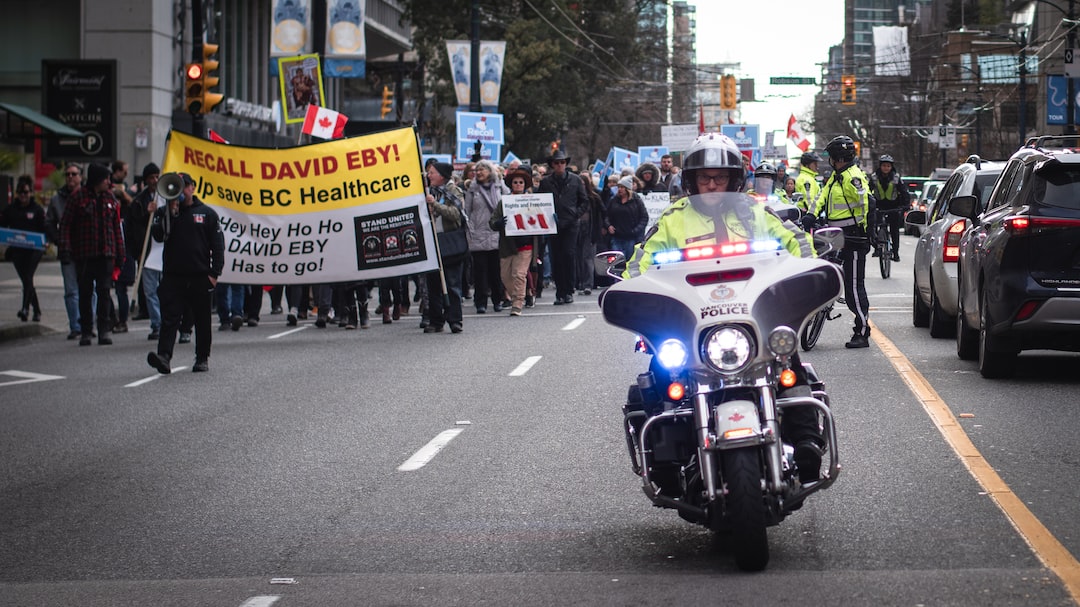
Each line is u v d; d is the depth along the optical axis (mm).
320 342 19953
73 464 11242
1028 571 6949
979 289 14125
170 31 47750
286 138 59906
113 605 7055
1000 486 8977
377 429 12266
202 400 14508
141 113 46344
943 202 18922
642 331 7074
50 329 22828
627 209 27797
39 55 46312
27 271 23469
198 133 27094
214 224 16781
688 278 6949
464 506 9078
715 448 6824
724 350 6754
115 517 9250
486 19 72438
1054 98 51969
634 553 7691
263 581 7441
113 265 20750
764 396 6887
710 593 6773
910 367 14766
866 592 6668
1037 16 90688
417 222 20844
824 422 7102
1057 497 8688
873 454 10219
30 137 38094
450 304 20750
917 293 18984
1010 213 13422
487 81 46281
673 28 118500
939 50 126250
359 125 57906
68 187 21547
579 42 83125
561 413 12711
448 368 16328
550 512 8805
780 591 6742
